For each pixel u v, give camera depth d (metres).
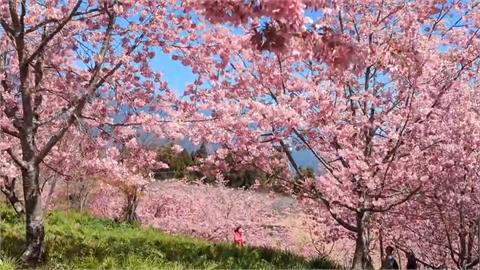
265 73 10.94
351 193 10.85
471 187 12.18
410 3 11.39
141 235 14.33
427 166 11.12
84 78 10.13
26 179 8.33
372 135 11.39
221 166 11.93
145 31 10.16
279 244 20.14
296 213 22.02
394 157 10.90
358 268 11.37
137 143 11.32
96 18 10.20
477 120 11.23
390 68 9.62
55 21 8.66
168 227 22.23
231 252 11.79
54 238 10.27
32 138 8.40
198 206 23.62
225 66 10.49
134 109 10.71
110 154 11.43
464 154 11.11
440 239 14.92
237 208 23.58
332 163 11.44
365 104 11.52
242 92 11.19
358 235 11.48
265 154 11.49
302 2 4.11
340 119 11.08
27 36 9.67
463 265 13.23
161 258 9.83
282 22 4.19
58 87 9.80
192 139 11.01
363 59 4.50
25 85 8.38
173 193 24.02
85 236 12.25
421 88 10.83
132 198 19.55
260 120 10.39
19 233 10.95
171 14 10.15
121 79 10.53
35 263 8.18
